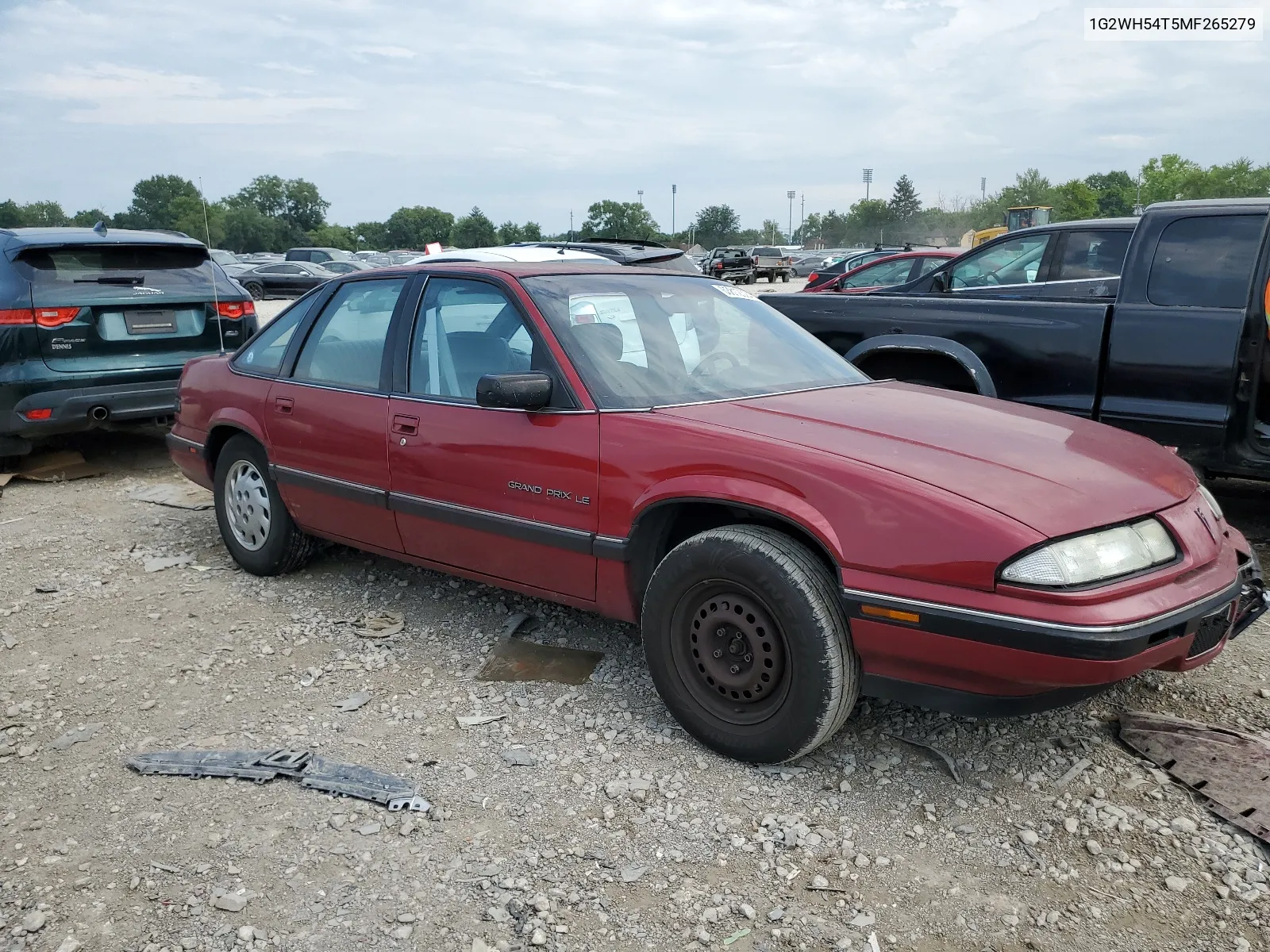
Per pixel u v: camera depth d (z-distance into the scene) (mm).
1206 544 2873
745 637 2988
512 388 3344
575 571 3486
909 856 2623
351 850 2688
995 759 3082
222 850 2699
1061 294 6531
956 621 2607
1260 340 4703
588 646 4012
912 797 2889
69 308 6707
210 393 5039
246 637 4188
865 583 2742
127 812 2896
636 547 3277
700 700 3148
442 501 3848
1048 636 2498
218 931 2375
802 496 2881
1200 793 2850
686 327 3947
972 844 2668
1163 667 2836
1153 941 2291
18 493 6828
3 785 3070
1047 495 2715
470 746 3236
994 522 2592
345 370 4352
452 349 3912
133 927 2398
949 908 2418
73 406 6742
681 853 2646
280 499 4734
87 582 4926
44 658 4004
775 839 2691
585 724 3355
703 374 3711
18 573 5074
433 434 3832
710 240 127250
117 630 4293
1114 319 5082
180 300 7270
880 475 2795
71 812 2902
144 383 7047
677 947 2301
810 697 2850
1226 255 4816
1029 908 2412
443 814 2848
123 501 6605
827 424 3203
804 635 2826
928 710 3398
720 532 3020
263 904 2473
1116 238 6875
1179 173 86562
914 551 2672
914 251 14508
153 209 109875
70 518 6137
